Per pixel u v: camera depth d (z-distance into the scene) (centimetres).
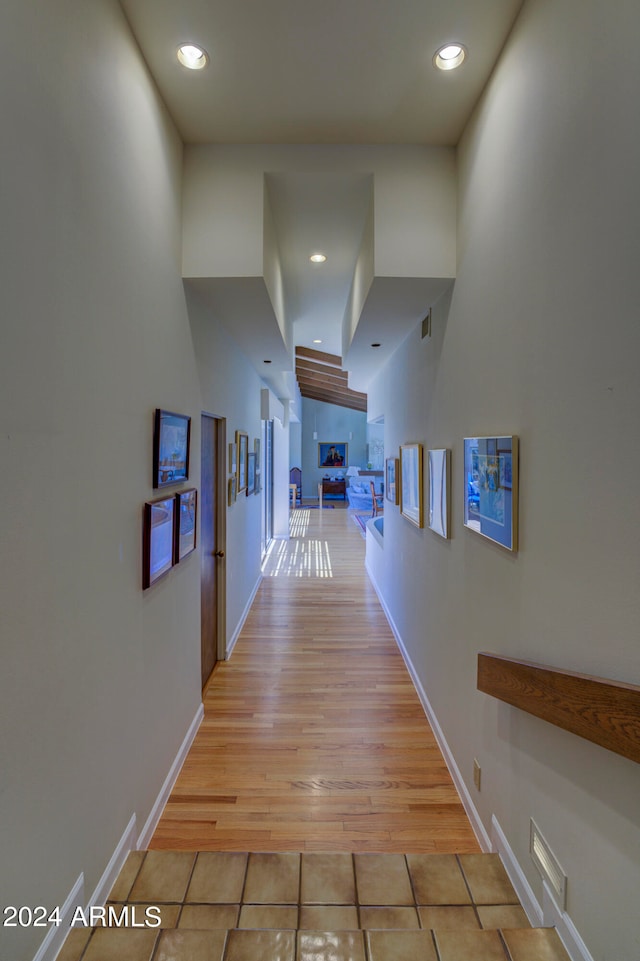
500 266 176
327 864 167
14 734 104
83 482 136
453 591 237
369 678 341
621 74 103
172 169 215
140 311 179
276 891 156
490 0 156
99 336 145
